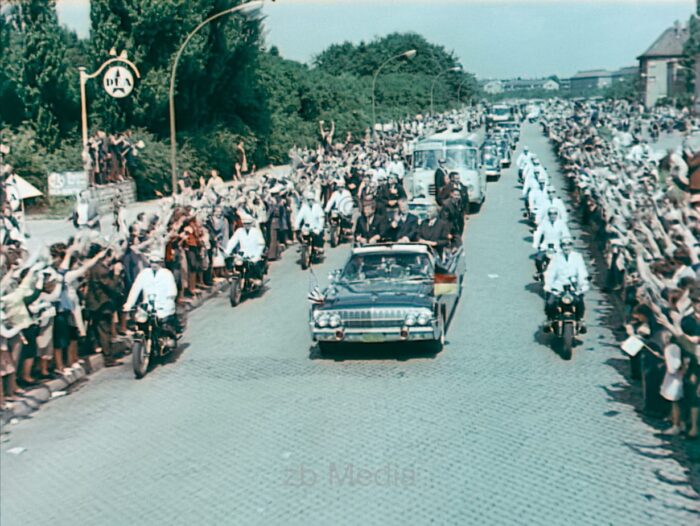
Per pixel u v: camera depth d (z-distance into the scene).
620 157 27.52
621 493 8.20
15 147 33.75
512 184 42.47
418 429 10.07
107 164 35.44
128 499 8.42
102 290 13.48
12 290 11.30
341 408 10.95
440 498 8.12
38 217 32.72
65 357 12.97
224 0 43.78
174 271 17.17
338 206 26.25
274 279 20.80
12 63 37.28
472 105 124.94
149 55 41.31
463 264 19.11
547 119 88.00
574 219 28.88
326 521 7.71
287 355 13.79
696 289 9.20
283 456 9.34
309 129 59.94
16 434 10.50
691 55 45.34
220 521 7.82
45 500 8.50
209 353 14.09
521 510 7.84
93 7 40.19
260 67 56.25
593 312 16.25
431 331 12.91
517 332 14.81
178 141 42.12
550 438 9.71
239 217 21.30
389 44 109.50
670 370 9.52
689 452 9.24
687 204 14.76
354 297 13.45
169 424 10.62
